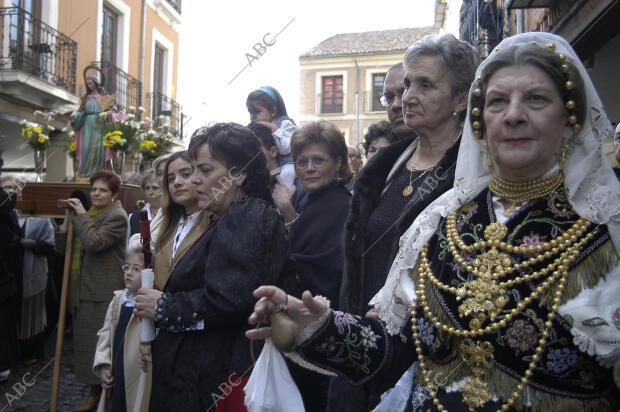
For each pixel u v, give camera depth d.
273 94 3.34
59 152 8.34
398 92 2.03
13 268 4.24
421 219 1.28
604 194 1.02
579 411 0.97
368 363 1.17
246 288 1.81
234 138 2.09
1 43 8.69
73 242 3.97
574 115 1.05
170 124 9.64
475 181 1.19
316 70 16.42
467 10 8.92
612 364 0.96
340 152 2.52
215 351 1.84
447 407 1.07
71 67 9.84
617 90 5.38
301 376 1.93
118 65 11.26
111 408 2.46
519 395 1.00
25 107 9.30
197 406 1.81
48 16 9.43
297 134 2.52
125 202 4.75
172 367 1.86
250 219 1.91
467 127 1.22
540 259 1.02
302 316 1.16
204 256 1.97
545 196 1.09
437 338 1.12
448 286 1.12
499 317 1.03
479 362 1.05
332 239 2.26
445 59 1.60
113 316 2.82
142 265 2.65
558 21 5.32
